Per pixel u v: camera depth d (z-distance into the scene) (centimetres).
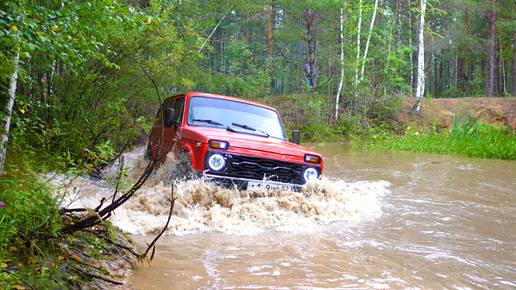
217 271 348
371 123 2289
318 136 2034
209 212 504
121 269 339
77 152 660
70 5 419
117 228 430
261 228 487
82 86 745
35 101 674
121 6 446
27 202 329
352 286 326
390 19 2631
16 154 465
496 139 1534
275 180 579
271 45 2894
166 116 645
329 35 2434
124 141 963
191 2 1630
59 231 336
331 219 536
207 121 655
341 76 2356
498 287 339
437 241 463
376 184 820
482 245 455
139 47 818
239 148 558
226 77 1838
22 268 296
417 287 330
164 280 325
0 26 334
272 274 346
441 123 2248
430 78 4806
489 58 3438
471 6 3241
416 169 1057
